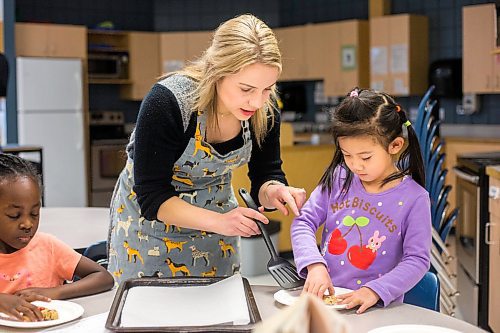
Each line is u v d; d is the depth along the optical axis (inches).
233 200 79.7
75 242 99.2
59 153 292.0
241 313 55.0
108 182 310.3
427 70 293.3
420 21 289.3
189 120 69.4
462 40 274.7
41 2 320.8
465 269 156.5
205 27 355.9
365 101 69.1
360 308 59.7
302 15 350.0
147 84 331.3
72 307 61.0
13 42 275.7
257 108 66.3
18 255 70.6
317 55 317.1
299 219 74.0
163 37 331.9
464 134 284.5
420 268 65.4
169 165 69.4
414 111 298.8
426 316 58.9
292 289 65.6
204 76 68.0
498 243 137.0
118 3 344.2
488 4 256.8
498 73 256.4
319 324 35.0
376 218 71.4
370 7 306.3
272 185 76.1
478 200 145.3
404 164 73.0
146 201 68.7
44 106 286.8
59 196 293.4
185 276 70.7
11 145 258.7
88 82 313.4
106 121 326.0
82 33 301.9
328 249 73.5
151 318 55.6
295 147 211.8
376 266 70.2
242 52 63.0
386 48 290.2
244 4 355.6
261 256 187.0
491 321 142.3
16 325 56.2
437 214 105.1
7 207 66.6
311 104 340.2
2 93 167.8
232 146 74.0
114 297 61.7
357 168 69.7
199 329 51.6
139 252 75.9
